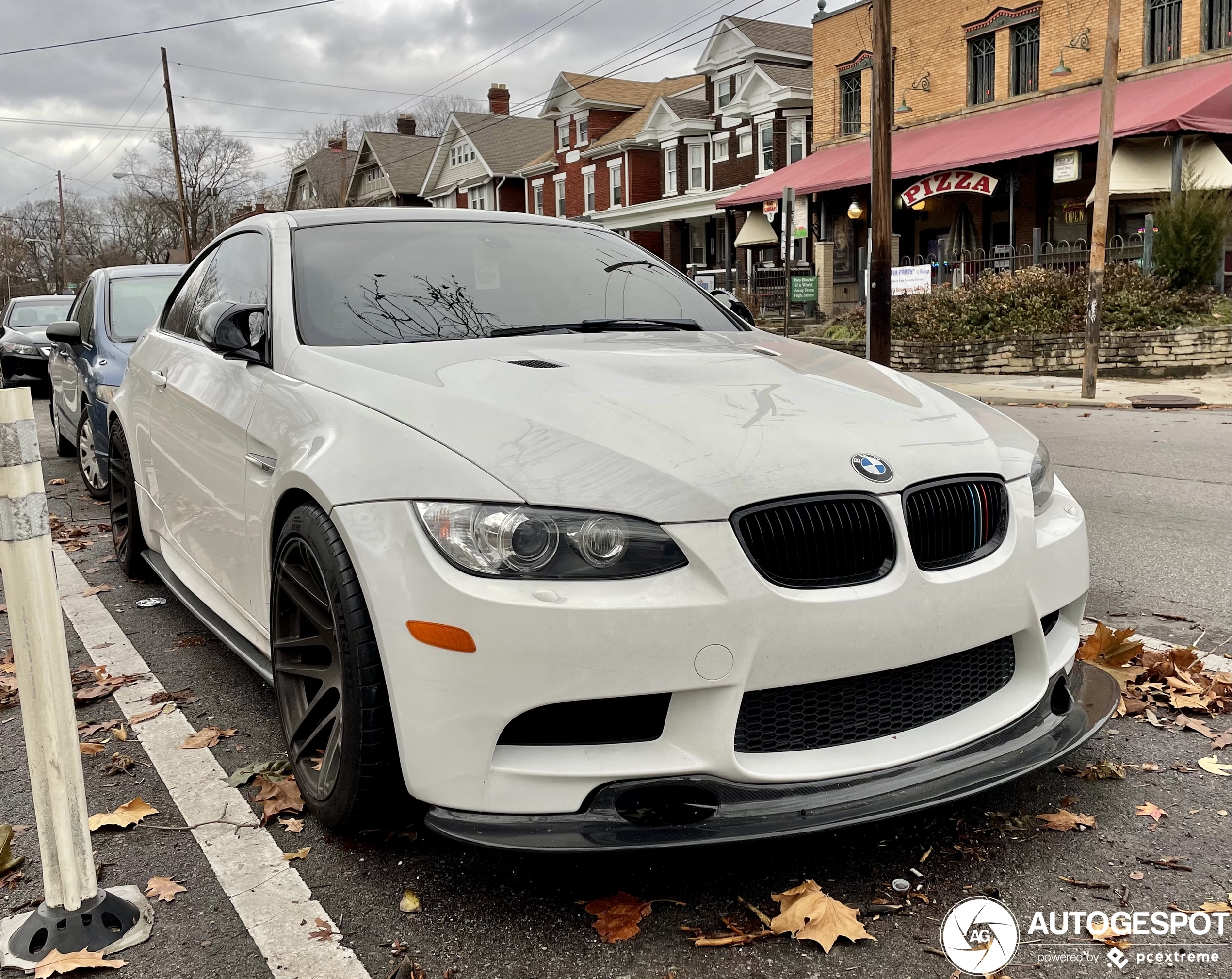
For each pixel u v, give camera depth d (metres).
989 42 23.30
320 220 3.66
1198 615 4.40
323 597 2.52
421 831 2.66
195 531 3.68
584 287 3.73
